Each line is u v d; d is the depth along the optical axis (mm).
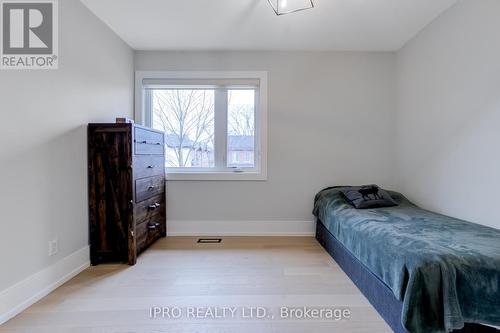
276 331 1539
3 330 1545
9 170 1701
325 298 1903
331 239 2734
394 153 3484
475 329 1369
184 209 3463
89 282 2143
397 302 1508
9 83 1719
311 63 3443
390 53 3461
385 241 1729
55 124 2086
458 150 2412
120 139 2479
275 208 3480
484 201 2141
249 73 3430
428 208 2842
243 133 3553
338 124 3465
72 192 2270
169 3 2416
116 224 2512
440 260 1386
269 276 2250
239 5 2445
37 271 1898
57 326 1581
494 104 2051
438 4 2443
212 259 2633
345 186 3404
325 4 2432
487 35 2102
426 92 2855
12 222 1715
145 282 2141
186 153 3557
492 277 1346
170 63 3443
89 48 2518
